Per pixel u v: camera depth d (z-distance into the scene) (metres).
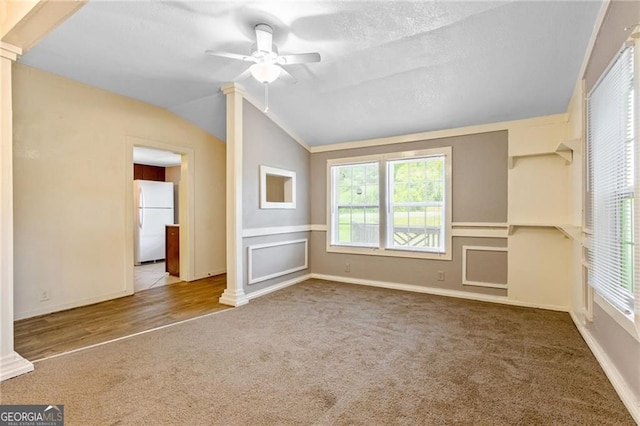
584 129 2.63
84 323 3.06
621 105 1.78
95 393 1.88
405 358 2.36
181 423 1.62
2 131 2.13
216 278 5.14
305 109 4.15
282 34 2.62
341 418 1.67
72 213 3.55
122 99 4.01
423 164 4.38
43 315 3.29
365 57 2.96
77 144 3.59
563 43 2.52
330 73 3.28
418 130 4.26
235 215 3.72
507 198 3.77
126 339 2.69
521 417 1.67
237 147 3.73
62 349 2.48
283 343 2.62
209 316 3.29
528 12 2.27
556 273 3.53
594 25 2.28
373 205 4.73
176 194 7.61
